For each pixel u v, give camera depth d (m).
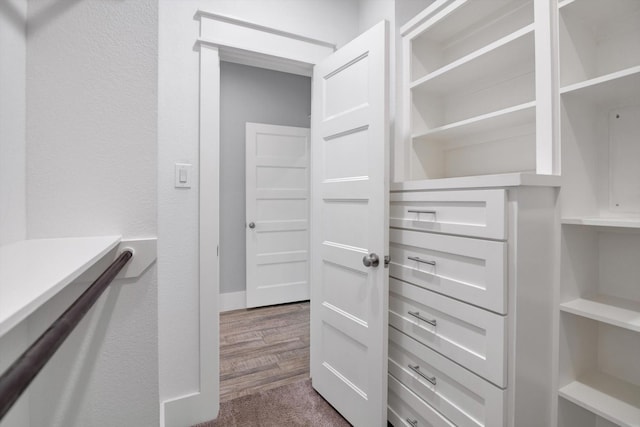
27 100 0.90
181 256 1.66
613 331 1.29
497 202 1.09
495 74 1.61
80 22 0.95
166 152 1.62
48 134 0.92
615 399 1.13
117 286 0.98
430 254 1.38
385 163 1.44
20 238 0.87
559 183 1.16
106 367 0.97
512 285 1.08
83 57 0.95
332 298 1.79
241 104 3.38
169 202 1.63
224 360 2.31
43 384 0.92
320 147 1.87
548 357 1.18
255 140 3.38
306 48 1.93
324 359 1.86
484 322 1.13
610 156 1.28
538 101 1.21
